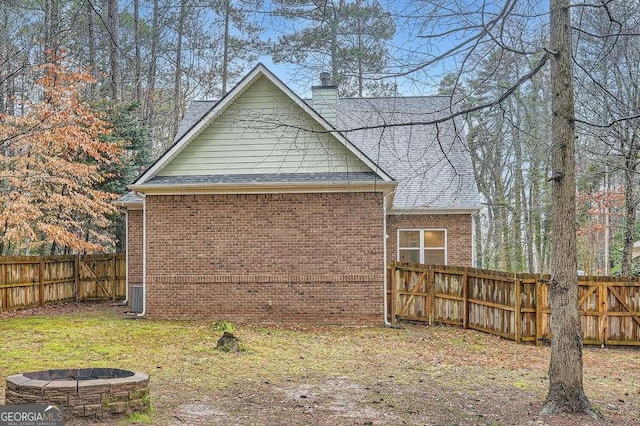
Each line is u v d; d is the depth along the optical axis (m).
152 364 10.80
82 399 6.73
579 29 8.45
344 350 13.00
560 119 8.33
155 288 16.77
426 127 23.50
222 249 16.69
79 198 19.59
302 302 16.56
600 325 14.66
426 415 8.01
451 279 16.89
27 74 24.03
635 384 10.71
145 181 16.67
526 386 10.06
